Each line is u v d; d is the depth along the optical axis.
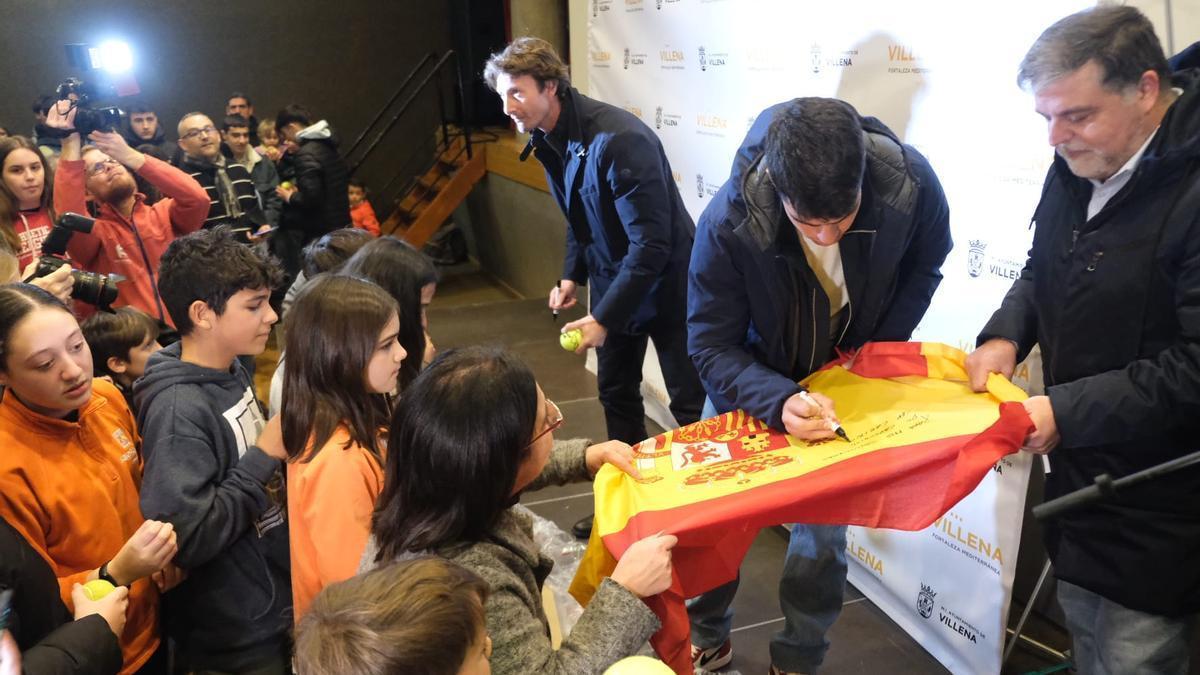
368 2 8.67
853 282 1.74
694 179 3.24
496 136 8.00
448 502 1.12
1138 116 1.33
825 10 2.39
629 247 2.58
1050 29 1.38
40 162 3.02
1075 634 1.74
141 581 1.74
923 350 1.76
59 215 2.96
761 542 3.00
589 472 1.63
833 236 1.56
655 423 4.12
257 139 7.06
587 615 1.20
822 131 1.44
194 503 1.61
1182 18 1.57
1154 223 1.36
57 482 1.61
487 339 5.56
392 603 0.84
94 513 1.67
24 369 1.52
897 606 2.54
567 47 6.59
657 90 3.39
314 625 0.84
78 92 2.92
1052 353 1.56
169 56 8.22
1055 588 2.38
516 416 1.12
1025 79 1.41
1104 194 1.45
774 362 1.87
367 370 1.46
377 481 1.42
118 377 2.28
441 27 8.95
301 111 6.10
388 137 9.12
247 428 1.81
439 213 7.71
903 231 1.69
